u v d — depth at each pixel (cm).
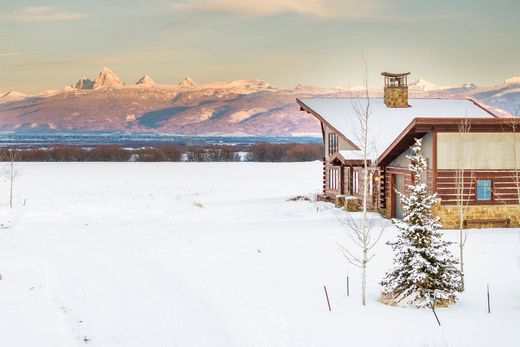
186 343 1350
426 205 1633
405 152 3394
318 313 1518
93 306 1677
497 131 3067
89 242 2859
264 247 2583
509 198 3089
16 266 2259
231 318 1501
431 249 1606
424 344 1262
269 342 1311
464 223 3036
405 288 1627
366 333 1349
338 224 3278
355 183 4016
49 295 1802
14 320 1543
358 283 1877
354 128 3966
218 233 3064
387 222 3322
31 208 4103
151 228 3375
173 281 1955
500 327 1380
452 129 3039
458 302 1633
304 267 2141
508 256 2266
